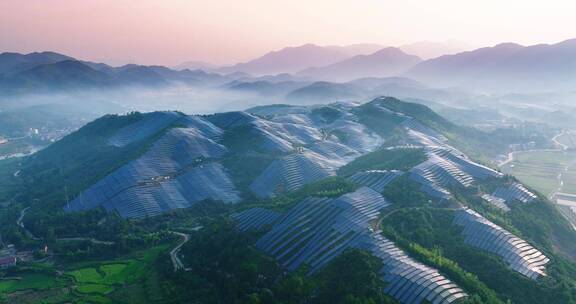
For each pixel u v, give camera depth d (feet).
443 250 613.11
